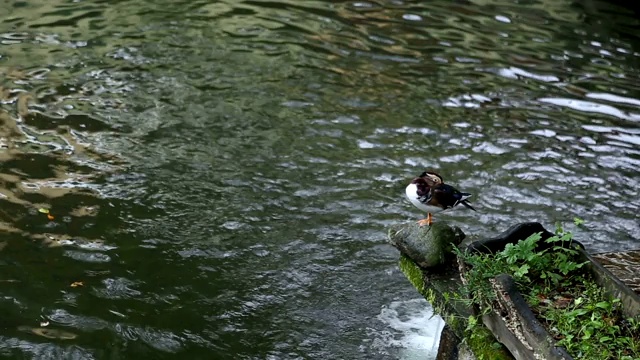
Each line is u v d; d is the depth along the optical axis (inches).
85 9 548.1
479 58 514.9
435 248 222.1
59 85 436.1
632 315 186.9
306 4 583.8
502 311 188.7
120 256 301.4
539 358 175.6
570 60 522.9
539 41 550.9
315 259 308.0
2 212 320.8
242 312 277.4
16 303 272.2
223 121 410.0
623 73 508.1
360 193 354.3
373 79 471.5
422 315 281.3
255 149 385.1
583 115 446.3
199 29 526.0
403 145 398.0
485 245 211.5
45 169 354.3
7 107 406.9
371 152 389.4
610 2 634.2
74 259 297.3
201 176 358.9
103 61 470.0
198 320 271.9
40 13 537.0
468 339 200.2
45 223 316.5
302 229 326.0
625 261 232.7
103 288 283.3
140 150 377.4
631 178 382.6
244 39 515.5
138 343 259.3
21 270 289.0
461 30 559.2
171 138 390.0
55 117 401.4
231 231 321.7
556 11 611.5
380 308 284.0
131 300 279.0
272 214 335.0
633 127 435.5
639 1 631.8
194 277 293.3
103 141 382.6
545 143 410.3
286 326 272.2
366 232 326.6
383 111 432.5
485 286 196.1
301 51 503.5
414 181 225.1
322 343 265.3
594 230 337.4
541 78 491.5
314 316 277.9
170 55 483.8
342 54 504.4
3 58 464.4
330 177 365.4
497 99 458.6
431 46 528.1
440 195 221.0
